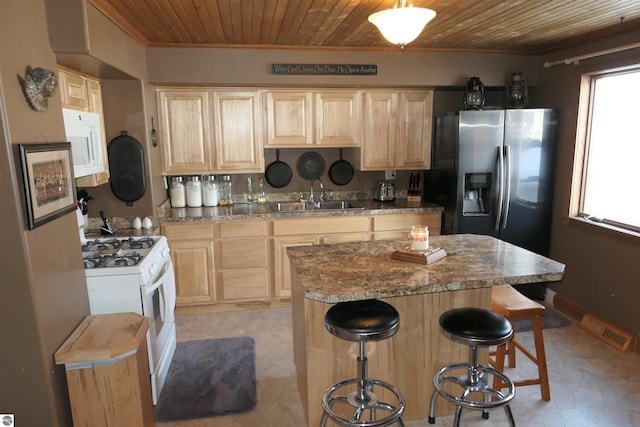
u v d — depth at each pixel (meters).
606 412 2.44
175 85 3.74
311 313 2.15
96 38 2.29
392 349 2.28
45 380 1.79
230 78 3.68
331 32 3.20
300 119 3.99
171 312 3.09
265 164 4.34
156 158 3.72
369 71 3.85
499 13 2.75
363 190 4.56
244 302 3.94
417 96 4.12
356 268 2.12
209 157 3.92
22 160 1.66
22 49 1.76
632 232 3.17
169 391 2.69
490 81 4.05
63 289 2.00
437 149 4.20
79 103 2.71
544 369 2.51
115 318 2.17
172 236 3.68
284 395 2.64
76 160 2.47
